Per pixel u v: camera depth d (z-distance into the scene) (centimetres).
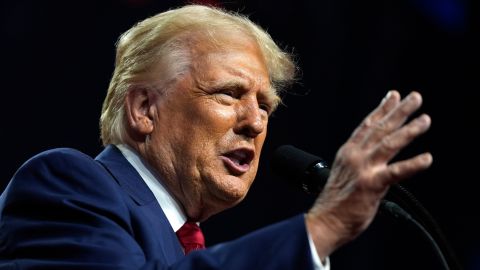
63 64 1677
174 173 577
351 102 1784
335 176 432
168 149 577
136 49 600
